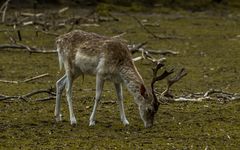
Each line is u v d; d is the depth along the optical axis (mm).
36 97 17203
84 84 19625
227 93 17719
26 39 28750
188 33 32938
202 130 13547
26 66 22953
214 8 43969
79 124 13938
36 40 28656
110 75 13461
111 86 19297
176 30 33875
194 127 13805
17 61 23828
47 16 34969
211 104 16344
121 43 13594
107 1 41875
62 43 14047
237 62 24859
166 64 23766
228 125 14047
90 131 13258
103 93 17938
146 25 34938
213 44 29547
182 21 38000
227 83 20547
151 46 28109
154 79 13195
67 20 33531
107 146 12094
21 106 15828
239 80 21156
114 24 34875
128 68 13391
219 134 13234
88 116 14820
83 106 15992
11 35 29422
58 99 14172
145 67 22969
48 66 23047
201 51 27391
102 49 13414
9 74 21438
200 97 17203
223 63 24547
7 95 17625
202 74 22078
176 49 27609
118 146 12109
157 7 42281
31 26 32156
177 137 12906
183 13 41688
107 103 16312
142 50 23781
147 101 13336
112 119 14484
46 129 13414
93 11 36219
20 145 12164
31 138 12680
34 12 36938
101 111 15344
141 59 23938
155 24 35281
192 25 36438
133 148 11992
